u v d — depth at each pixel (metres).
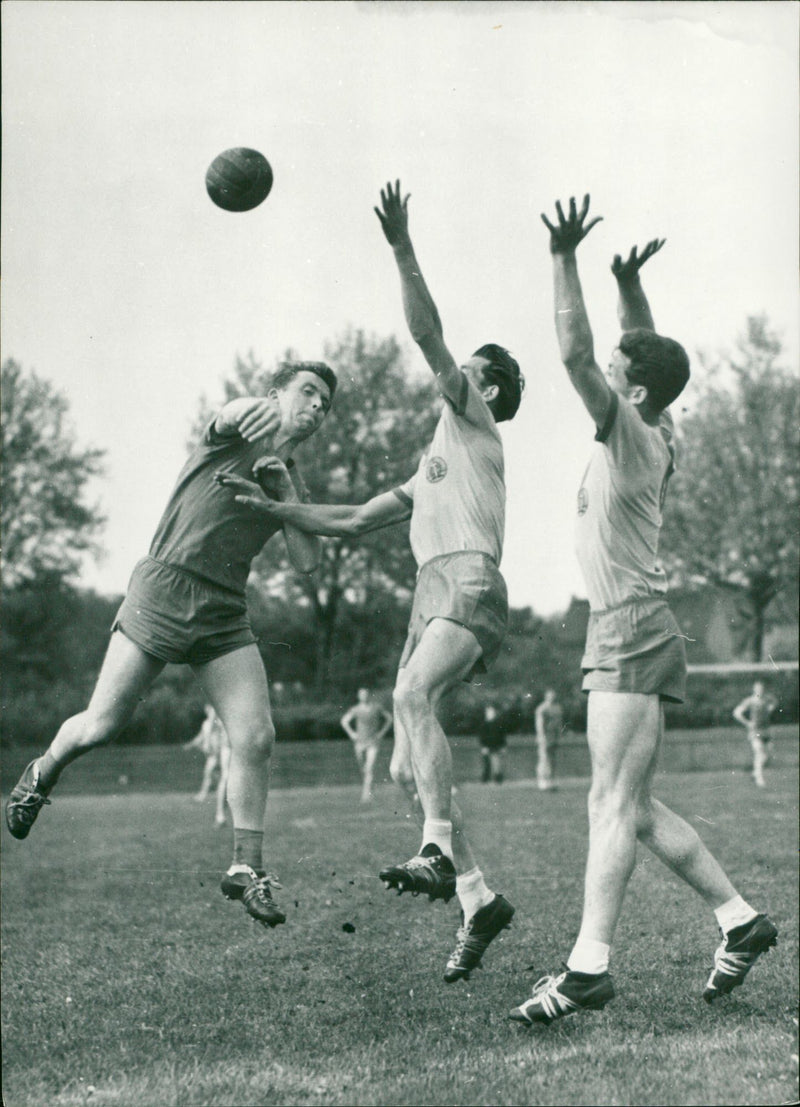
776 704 17.69
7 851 9.12
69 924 5.73
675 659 3.93
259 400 3.83
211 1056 3.59
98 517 36.47
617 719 3.86
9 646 35.22
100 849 9.24
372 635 31.94
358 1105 3.11
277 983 4.47
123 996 4.30
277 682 31.95
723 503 33.66
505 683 29.59
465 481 4.08
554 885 6.53
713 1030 3.73
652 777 3.97
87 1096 3.24
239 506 3.89
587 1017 3.91
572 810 12.73
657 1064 3.36
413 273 3.91
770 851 7.82
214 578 3.84
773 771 20.08
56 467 36.16
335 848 8.73
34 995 4.34
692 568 33.94
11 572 36.19
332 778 22.23
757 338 32.53
